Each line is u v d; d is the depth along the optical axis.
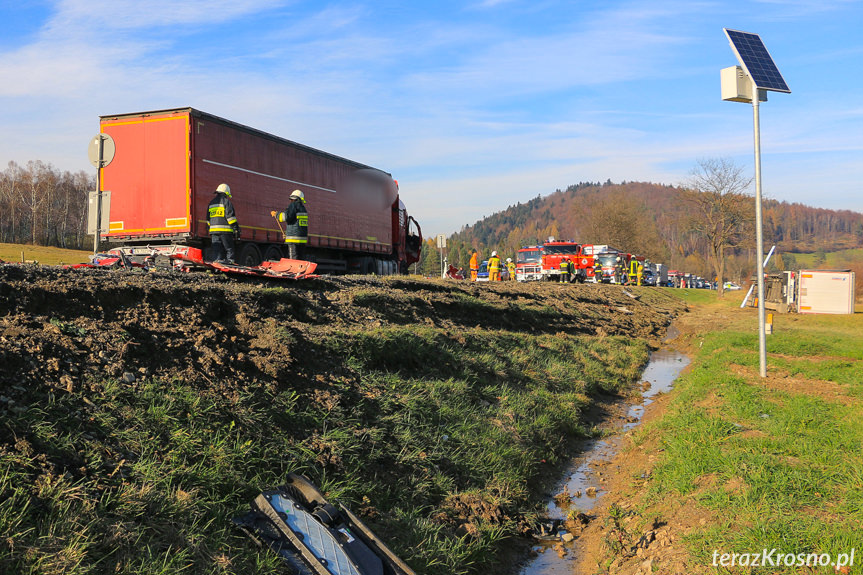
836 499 5.12
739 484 5.61
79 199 106.25
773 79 10.84
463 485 6.83
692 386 10.88
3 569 3.23
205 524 4.30
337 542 4.07
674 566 4.59
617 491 7.17
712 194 43.06
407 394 7.99
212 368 6.19
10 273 6.58
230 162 18.03
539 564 5.63
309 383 7.02
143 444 4.71
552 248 41.66
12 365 4.81
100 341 5.74
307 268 13.38
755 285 31.66
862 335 17.36
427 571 4.97
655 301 32.50
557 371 12.42
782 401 8.84
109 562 3.64
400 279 15.48
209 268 11.98
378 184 27.89
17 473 3.87
